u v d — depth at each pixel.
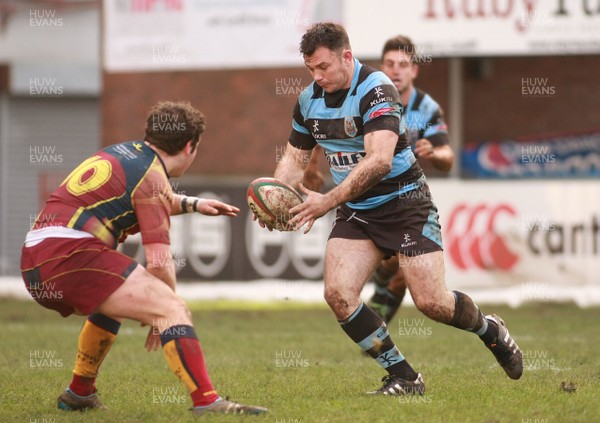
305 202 20.83
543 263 53.66
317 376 26.59
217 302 54.94
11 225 68.94
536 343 34.75
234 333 39.97
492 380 25.06
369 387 24.08
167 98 66.38
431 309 21.98
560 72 65.31
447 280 54.53
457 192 54.50
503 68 65.88
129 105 67.00
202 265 58.56
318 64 21.36
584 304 52.38
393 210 22.12
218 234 58.50
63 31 66.81
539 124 65.62
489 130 66.06
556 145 61.66
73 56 66.88
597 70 64.88
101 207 19.23
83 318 48.25
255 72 65.25
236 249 58.31
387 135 21.19
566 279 53.38
